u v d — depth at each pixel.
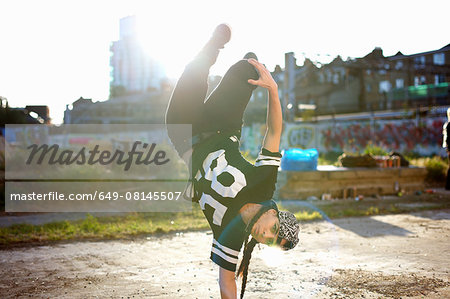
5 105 26.92
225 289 2.46
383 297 3.30
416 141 30.80
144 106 52.28
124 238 5.91
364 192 10.36
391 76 49.78
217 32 2.68
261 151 2.45
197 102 2.54
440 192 11.27
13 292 3.54
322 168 10.76
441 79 44.84
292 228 2.42
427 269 4.11
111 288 3.65
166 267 4.35
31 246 5.39
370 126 33.28
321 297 3.34
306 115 35.31
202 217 7.68
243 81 2.53
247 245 2.51
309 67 45.81
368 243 5.34
